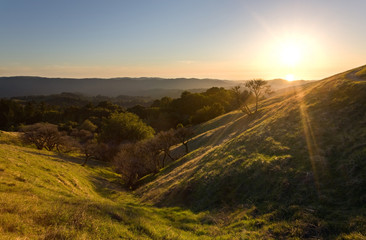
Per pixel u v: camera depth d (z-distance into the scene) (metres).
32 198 10.93
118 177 46.44
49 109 173.75
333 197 12.59
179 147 57.00
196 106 117.62
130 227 11.14
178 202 19.70
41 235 7.39
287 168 16.72
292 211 12.62
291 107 28.86
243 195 16.48
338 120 20.36
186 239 11.52
